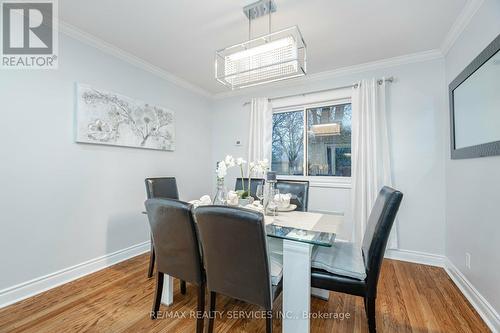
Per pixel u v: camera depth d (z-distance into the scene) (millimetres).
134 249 2756
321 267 1469
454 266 2199
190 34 2254
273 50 1819
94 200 2352
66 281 2111
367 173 2717
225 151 4004
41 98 1964
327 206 3119
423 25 2061
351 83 2982
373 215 1611
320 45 2410
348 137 3094
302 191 2322
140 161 2840
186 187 3564
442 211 2473
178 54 2662
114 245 2539
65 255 2117
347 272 1396
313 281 1449
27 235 1878
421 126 2576
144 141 2848
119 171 2596
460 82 2014
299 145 3424
